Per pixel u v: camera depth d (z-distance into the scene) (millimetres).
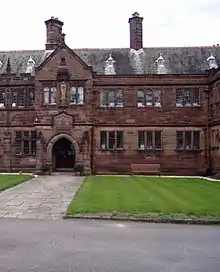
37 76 36969
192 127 37219
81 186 24922
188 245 10625
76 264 8914
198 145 37219
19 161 38406
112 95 37750
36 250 10047
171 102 37375
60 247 10344
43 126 36688
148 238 11414
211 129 36094
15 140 38562
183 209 15703
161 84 37406
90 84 36719
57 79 36781
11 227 12836
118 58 40531
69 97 36812
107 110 37625
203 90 37219
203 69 39219
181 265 8875
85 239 11250
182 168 37062
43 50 42781
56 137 36594
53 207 16766
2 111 38688
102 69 39750
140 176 35062
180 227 13023
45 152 36562
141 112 37531
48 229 12555
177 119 37344
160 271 8453
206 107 37188
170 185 25734
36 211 15812
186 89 37406
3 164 38562
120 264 8922
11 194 21000
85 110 36562
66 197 19844
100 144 37531
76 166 36125
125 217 14195
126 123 37500
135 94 37594
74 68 36812
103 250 10086
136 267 8711
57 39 42594
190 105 37375
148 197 19250
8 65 38938
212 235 11836
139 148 37438
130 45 41719
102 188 23516
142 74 37500
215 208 15945
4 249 10133
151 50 41094
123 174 37188
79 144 36375
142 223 13617
